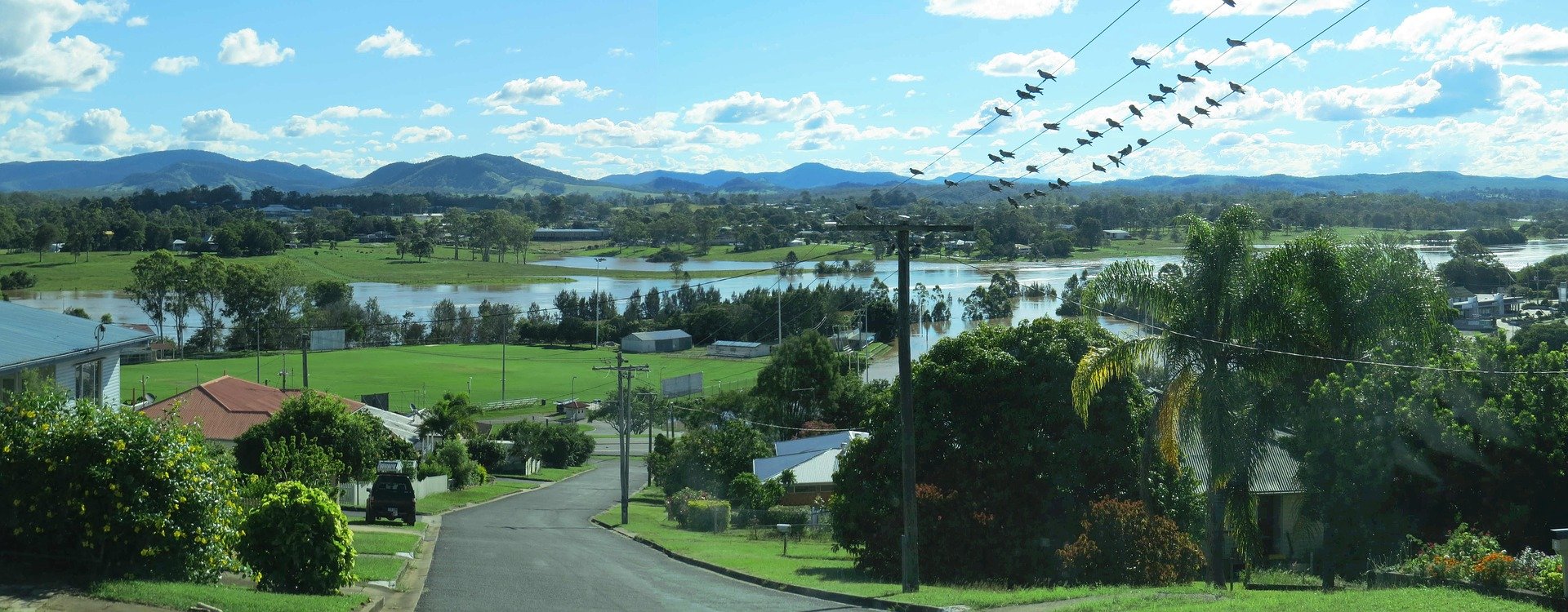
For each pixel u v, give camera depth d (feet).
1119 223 455.63
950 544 75.77
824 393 224.12
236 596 41.11
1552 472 68.03
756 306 337.52
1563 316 214.69
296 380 271.90
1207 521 80.18
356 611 44.24
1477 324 207.62
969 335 84.28
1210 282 77.05
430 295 426.51
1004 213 328.49
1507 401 70.38
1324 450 72.64
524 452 214.07
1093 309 80.43
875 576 76.84
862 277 423.64
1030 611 51.70
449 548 82.64
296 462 87.76
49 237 508.12
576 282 463.01
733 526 134.82
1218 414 74.95
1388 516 70.28
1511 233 414.82
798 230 599.16
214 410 144.97
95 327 76.33
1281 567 88.22
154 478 42.55
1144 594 56.65
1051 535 76.07
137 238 554.87
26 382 51.98
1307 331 78.64
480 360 325.01
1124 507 70.49
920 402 81.82
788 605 56.70
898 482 82.33
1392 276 81.87
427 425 204.54
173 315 369.91
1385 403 72.18
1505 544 67.31
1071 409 79.15
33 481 40.68
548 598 55.77
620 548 93.50
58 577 40.27
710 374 292.40
